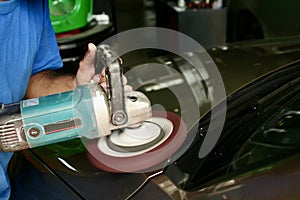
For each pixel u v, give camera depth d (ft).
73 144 2.95
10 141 2.24
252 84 3.46
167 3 9.41
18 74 2.87
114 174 2.64
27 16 2.85
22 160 3.11
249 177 2.35
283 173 2.25
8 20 2.64
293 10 6.40
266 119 2.82
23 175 2.99
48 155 2.95
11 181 2.98
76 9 5.82
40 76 3.42
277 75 3.47
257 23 7.40
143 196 2.48
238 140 2.77
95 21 6.54
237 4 7.94
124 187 2.57
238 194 2.30
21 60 2.85
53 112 2.22
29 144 2.28
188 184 2.55
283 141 2.49
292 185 2.18
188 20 8.46
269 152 2.47
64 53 5.68
